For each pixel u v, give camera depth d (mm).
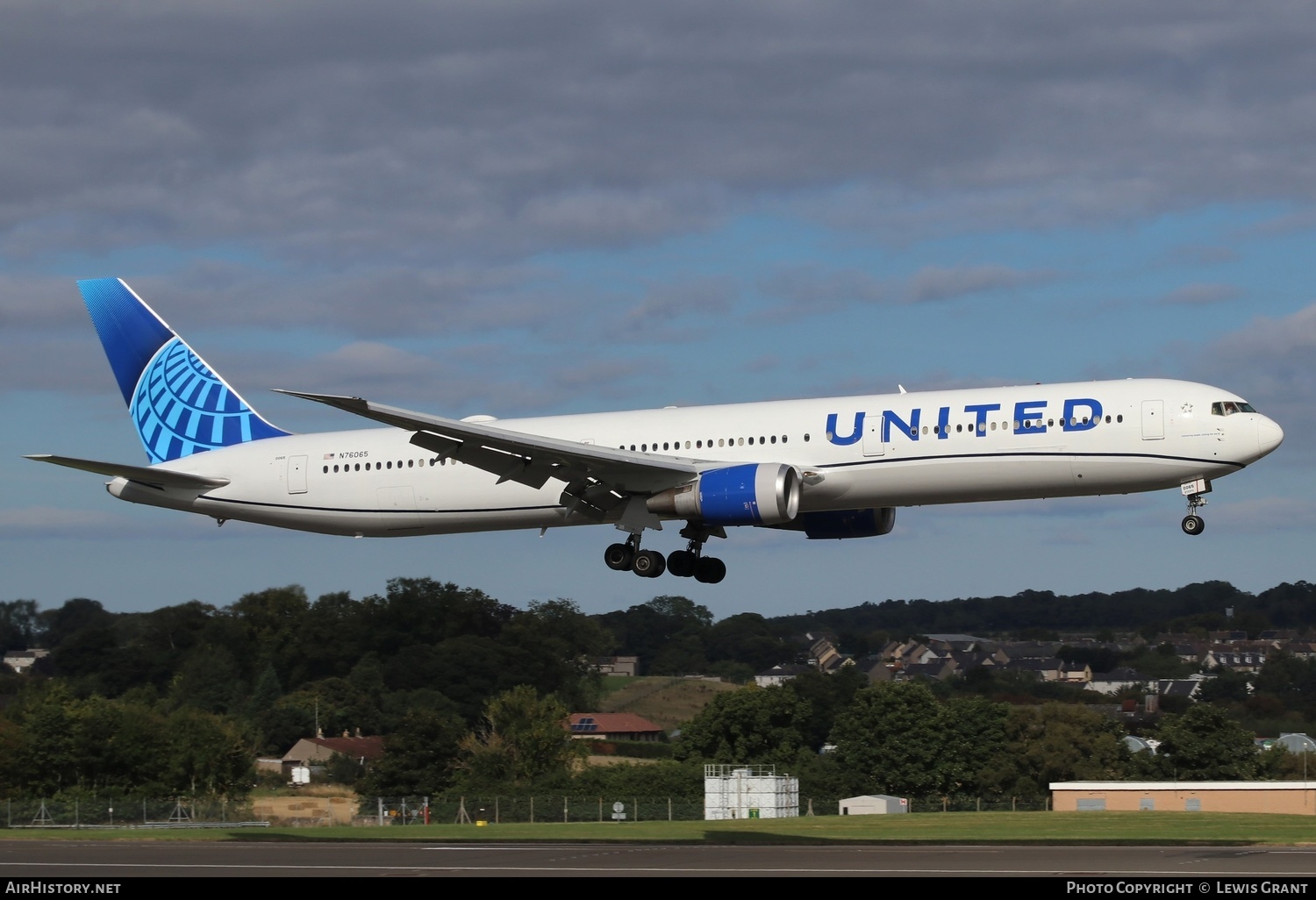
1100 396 142250
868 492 148000
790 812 191125
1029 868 94000
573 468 149500
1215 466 137875
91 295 184375
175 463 176875
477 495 162500
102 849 119062
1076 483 142625
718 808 188500
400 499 165625
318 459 169500
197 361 181500
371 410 137875
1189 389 141125
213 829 154875
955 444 144125
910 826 134750
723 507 145000
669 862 101188
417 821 196125
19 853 116438
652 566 160875
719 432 153375
